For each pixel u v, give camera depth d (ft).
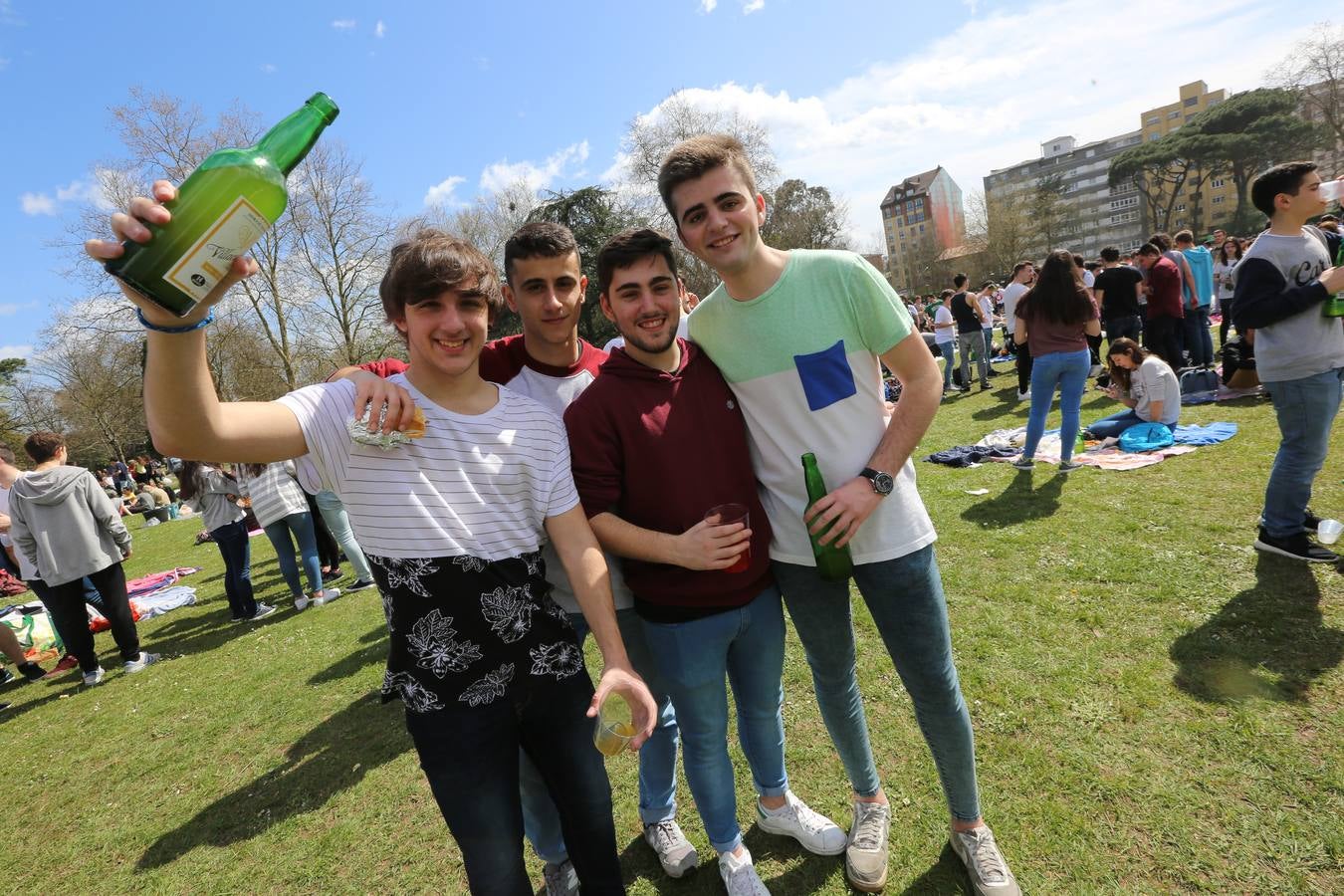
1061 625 10.00
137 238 3.16
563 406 6.70
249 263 3.60
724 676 6.00
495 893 4.63
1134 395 19.19
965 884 6.17
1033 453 17.76
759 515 5.98
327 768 10.09
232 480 19.16
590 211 74.59
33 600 26.08
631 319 5.45
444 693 4.58
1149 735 7.50
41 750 12.76
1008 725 8.05
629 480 5.66
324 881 7.77
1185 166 189.37
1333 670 7.93
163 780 10.68
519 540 4.87
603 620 4.89
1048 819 6.66
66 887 8.49
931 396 5.56
